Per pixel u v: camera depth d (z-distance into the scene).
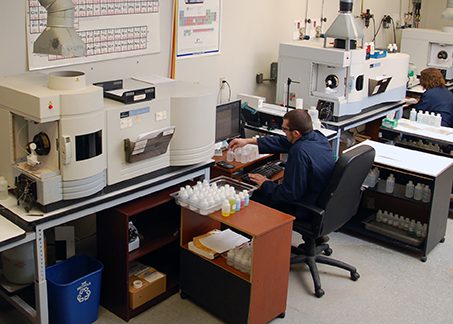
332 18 5.25
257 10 4.36
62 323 2.73
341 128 4.05
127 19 3.34
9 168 2.56
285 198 3.14
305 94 4.21
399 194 3.84
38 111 2.26
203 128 2.95
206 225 3.14
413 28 6.23
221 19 4.04
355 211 3.37
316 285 3.21
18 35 2.86
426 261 3.68
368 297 3.24
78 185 2.46
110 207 2.71
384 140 4.61
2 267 2.95
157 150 2.79
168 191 3.00
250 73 4.48
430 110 4.73
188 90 2.95
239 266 2.82
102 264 2.87
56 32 2.37
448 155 4.37
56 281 2.88
